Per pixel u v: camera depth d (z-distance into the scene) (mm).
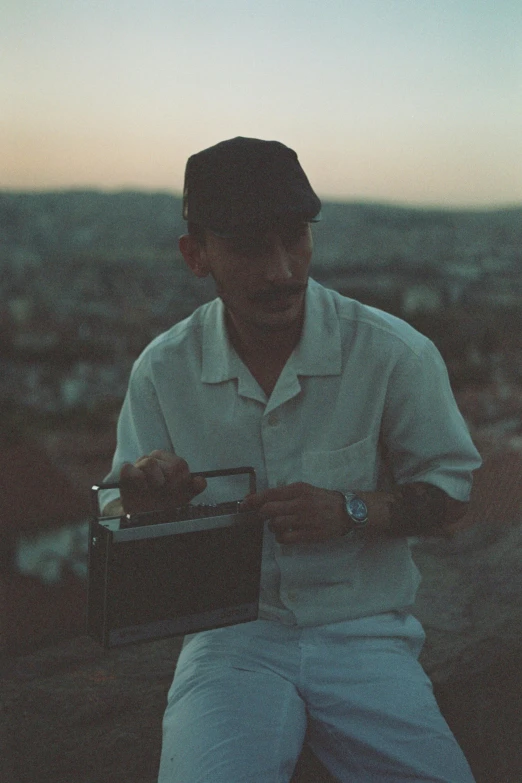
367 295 62188
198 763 1172
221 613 1209
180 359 1424
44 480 28547
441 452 1344
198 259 1367
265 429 1365
